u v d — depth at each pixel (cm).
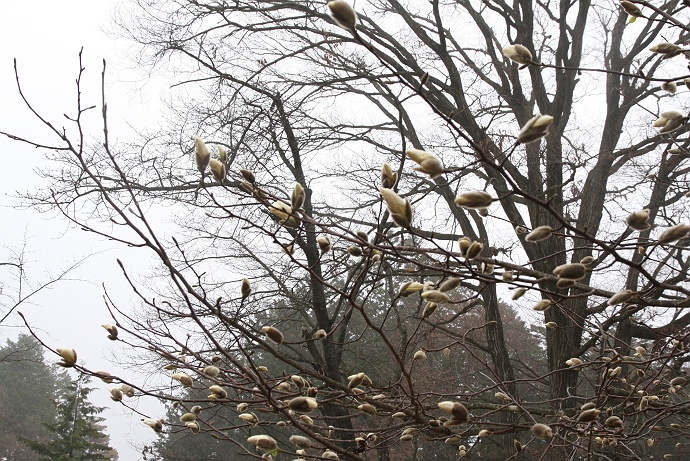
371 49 179
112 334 264
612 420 288
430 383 927
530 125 179
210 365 275
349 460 315
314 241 805
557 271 214
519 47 240
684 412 369
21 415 2989
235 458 1451
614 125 862
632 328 771
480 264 295
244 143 795
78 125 203
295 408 215
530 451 757
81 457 1984
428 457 1099
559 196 829
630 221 194
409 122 933
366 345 1179
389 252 237
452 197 895
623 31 896
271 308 871
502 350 818
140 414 258
